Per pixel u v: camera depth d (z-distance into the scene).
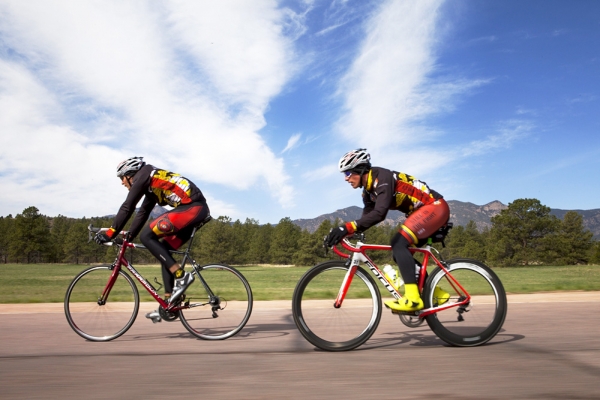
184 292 4.06
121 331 4.07
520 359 2.96
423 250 3.62
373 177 3.55
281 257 116.75
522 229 89.94
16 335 4.07
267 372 2.71
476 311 3.53
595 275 27.23
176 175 4.15
